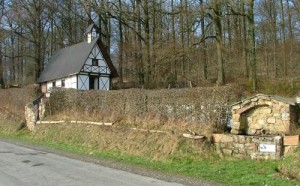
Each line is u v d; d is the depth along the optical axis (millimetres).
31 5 55312
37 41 56500
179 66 41125
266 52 46812
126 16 39406
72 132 23281
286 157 13906
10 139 25531
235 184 11672
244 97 18281
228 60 42188
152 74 37375
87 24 55844
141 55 39906
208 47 40688
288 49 44969
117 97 22016
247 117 16422
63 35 62031
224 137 15906
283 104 15617
